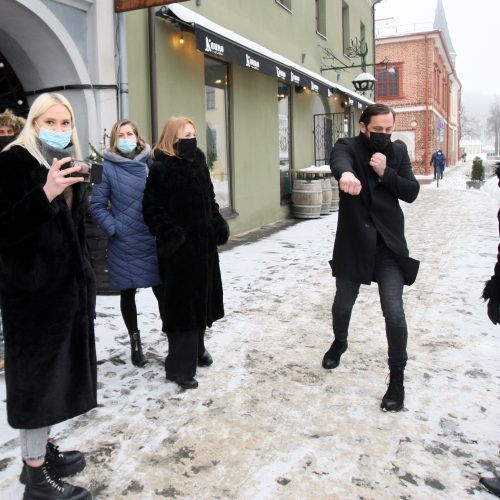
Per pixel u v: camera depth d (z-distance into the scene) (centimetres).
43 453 225
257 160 1044
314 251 820
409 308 517
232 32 848
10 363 214
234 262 741
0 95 606
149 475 254
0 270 210
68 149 223
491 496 239
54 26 541
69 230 221
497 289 257
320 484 247
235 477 253
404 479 251
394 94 3581
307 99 1330
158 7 688
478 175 2303
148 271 370
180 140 342
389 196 323
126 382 354
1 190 202
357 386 350
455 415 310
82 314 225
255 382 356
